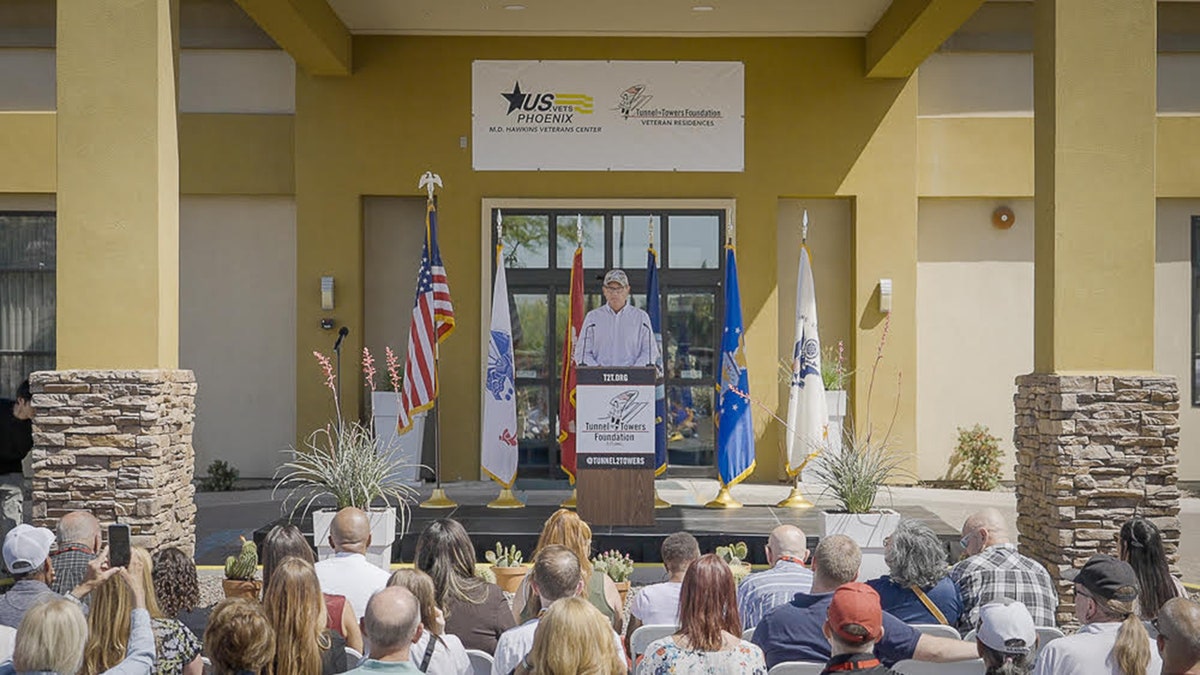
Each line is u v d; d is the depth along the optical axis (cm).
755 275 1430
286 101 1456
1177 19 1462
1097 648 430
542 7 1313
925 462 1475
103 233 886
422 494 1316
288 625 440
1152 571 554
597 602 618
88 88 885
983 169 1452
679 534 579
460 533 554
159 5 888
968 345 1478
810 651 481
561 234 1441
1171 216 1488
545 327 1441
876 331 1433
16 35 1470
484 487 1388
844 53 1430
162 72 892
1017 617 418
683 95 1429
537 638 391
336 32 1346
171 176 909
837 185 1432
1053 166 879
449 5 1306
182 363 1477
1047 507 864
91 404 860
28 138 1473
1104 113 876
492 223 1431
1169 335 1488
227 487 1438
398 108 1431
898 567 560
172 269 912
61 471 859
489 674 507
